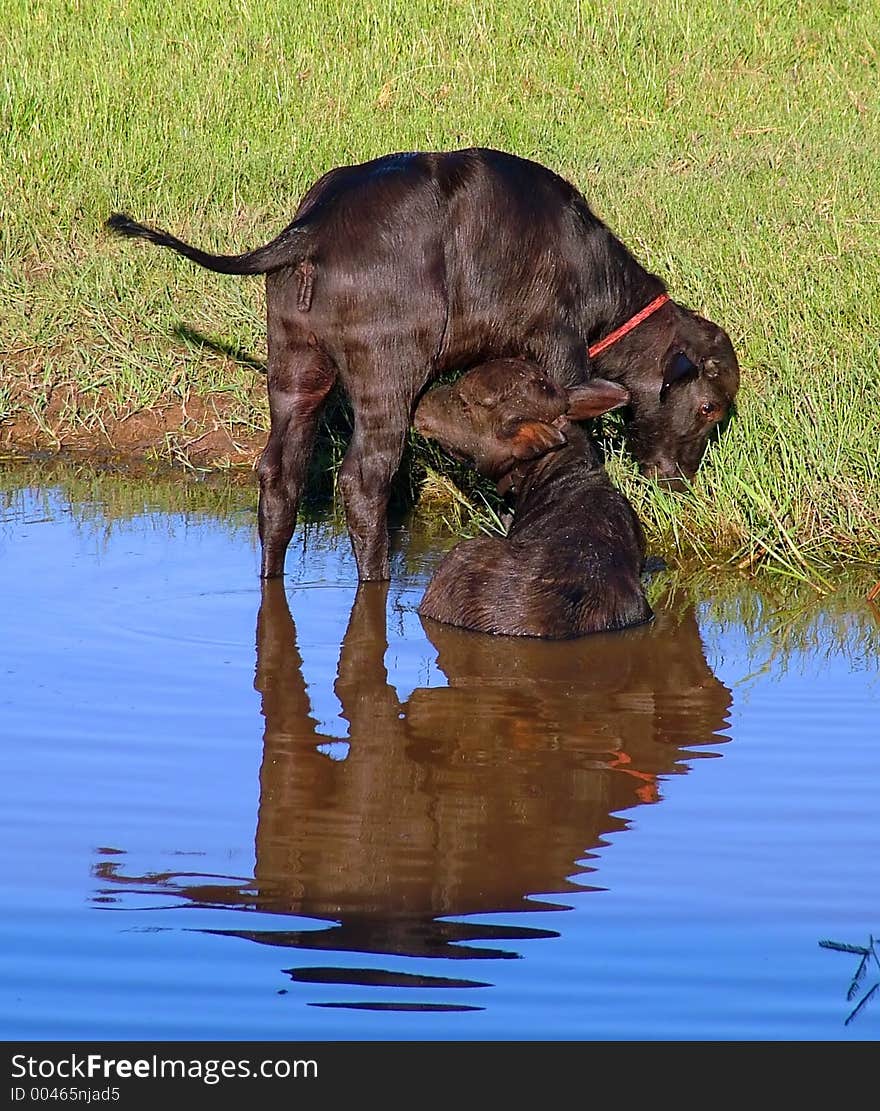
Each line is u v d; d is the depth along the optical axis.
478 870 7.64
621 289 12.79
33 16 24.52
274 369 11.83
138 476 14.52
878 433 13.59
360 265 11.34
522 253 11.99
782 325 15.42
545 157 20.80
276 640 10.85
